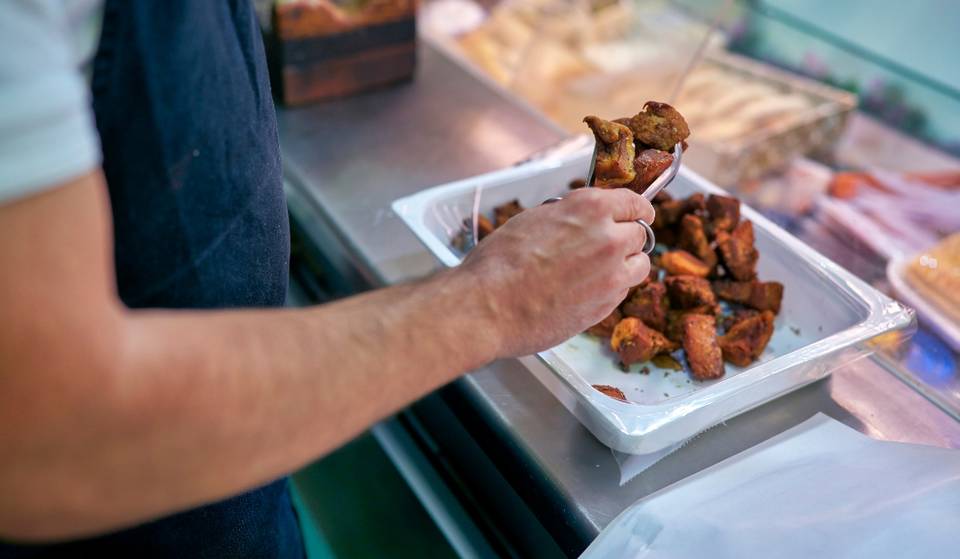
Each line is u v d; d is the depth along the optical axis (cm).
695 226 82
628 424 62
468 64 124
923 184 101
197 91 50
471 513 83
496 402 71
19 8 32
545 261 51
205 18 50
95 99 47
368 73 114
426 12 134
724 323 79
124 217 51
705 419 66
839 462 65
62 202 34
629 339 73
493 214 87
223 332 41
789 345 78
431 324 48
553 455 68
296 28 105
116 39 46
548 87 116
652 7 116
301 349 43
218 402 40
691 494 63
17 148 32
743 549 58
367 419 46
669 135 62
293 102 110
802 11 117
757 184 103
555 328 53
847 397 74
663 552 59
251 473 43
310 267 103
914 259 91
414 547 91
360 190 97
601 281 52
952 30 102
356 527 92
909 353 79
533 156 95
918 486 61
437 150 105
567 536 65
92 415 36
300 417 43
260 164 57
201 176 52
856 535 58
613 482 66
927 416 73
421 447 89
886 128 108
